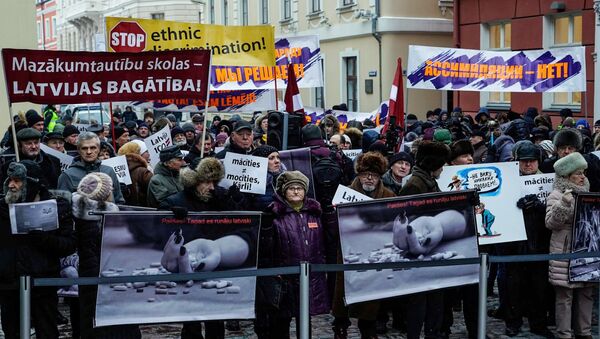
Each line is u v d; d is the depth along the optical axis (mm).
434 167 8180
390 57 27953
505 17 23266
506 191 8656
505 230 8641
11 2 23281
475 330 8555
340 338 8227
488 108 23797
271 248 7578
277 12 35094
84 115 28469
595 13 19672
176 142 13156
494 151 12102
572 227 8031
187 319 7340
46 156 10086
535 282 8734
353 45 29828
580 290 8344
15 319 7363
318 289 7703
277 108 12320
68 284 6836
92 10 64812
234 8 39250
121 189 9773
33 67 8914
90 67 9125
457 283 8000
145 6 54688
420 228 7832
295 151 9477
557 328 8398
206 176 7582
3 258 7152
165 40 11820
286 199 7652
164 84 9344
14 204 7016
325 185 8656
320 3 31766
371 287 7742
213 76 12656
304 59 14062
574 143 8867
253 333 9156
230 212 7355
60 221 7184
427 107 28172
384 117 16734
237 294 7422
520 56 14508
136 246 7164
